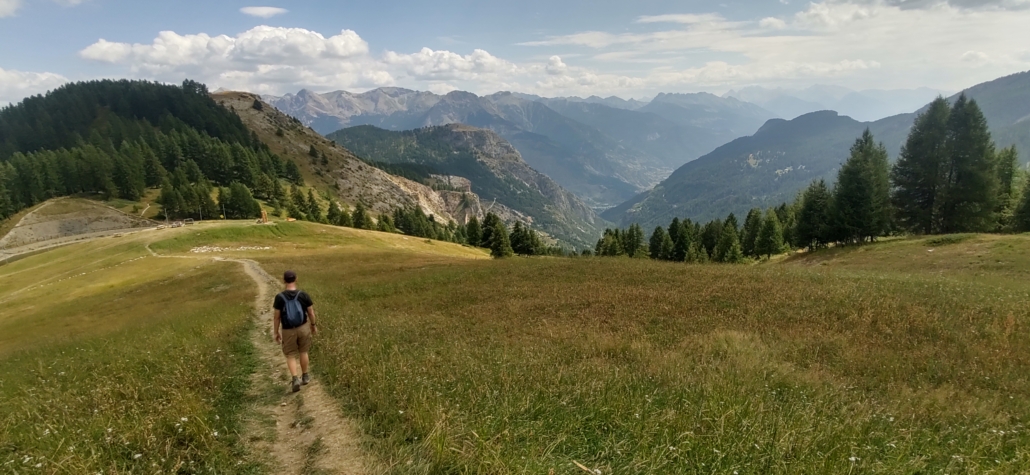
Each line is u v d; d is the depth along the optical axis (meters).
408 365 9.95
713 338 13.05
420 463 5.68
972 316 14.22
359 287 29.23
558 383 8.67
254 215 117.25
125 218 111.31
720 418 6.61
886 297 16.80
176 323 19.20
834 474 5.25
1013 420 7.84
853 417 7.36
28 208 115.31
